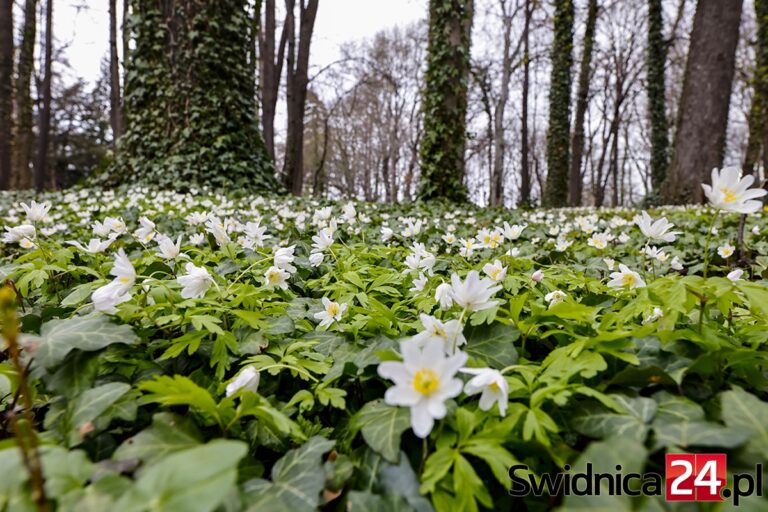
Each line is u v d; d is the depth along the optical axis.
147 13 11.22
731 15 10.80
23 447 0.84
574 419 1.29
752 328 1.76
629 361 1.39
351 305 2.19
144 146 11.20
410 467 1.15
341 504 1.17
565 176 21.86
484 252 4.09
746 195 1.57
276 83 17.81
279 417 1.25
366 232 5.03
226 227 3.10
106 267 2.52
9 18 16.33
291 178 16.33
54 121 38.22
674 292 1.57
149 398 1.37
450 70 11.65
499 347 1.61
